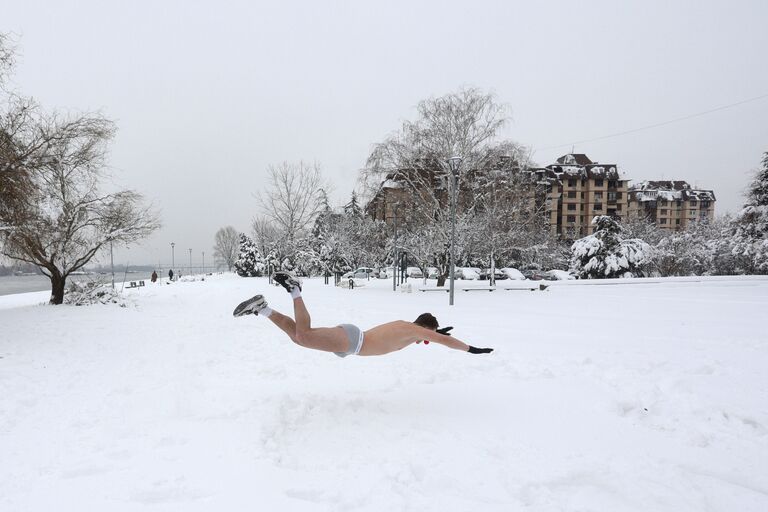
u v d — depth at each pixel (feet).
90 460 12.01
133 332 38.01
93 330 39.45
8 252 60.13
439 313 48.44
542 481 10.74
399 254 130.21
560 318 43.70
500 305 59.06
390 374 21.17
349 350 14.79
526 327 37.22
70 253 68.59
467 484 10.58
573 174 268.41
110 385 20.33
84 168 65.92
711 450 12.73
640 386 18.61
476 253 99.35
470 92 91.45
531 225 101.91
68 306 64.54
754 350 26.71
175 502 9.84
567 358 24.16
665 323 39.88
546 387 18.54
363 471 11.20
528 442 13.03
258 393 18.38
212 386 19.75
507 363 23.21
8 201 46.44
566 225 269.03
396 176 95.81
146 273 351.05
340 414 15.57
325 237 196.03
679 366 22.34
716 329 35.83
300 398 17.34
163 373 22.59
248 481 10.71
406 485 10.61
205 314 51.78
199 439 13.38
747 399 17.10
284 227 147.13
